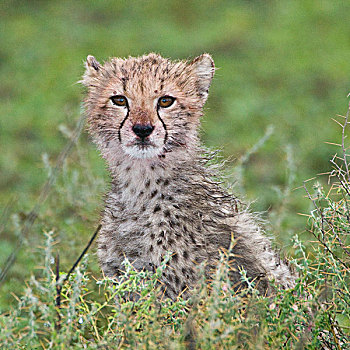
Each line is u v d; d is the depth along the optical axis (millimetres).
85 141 14719
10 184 16875
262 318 7441
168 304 8125
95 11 28250
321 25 25969
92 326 8109
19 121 20188
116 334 7539
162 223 8992
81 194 13234
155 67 9375
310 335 7723
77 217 13055
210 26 26312
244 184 15328
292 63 23266
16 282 11930
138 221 9094
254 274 9320
